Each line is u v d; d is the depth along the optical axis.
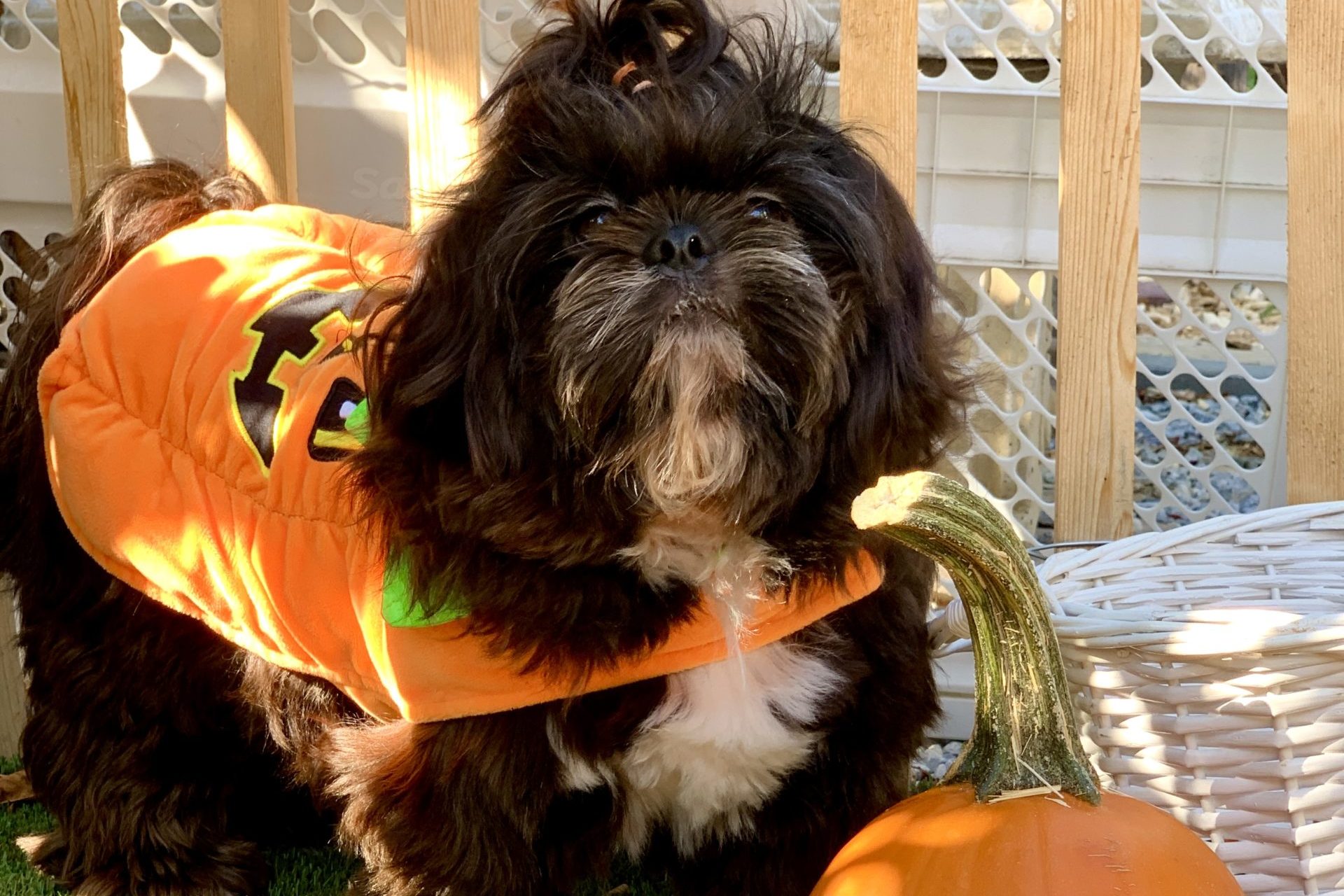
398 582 1.61
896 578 1.76
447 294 1.54
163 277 1.99
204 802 2.15
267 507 1.77
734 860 1.88
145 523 1.83
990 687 1.50
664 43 1.58
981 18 2.88
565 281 1.49
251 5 2.41
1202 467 2.95
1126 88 2.21
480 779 1.64
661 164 1.49
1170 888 1.36
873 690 1.75
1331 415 2.28
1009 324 2.82
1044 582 1.93
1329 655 1.66
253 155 2.46
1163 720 1.76
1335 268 2.24
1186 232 2.77
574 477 1.54
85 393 1.91
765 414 1.55
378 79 2.88
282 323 1.92
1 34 2.95
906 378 1.63
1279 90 2.69
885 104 2.25
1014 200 2.77
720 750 1.67
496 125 1.58
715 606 1.62
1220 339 2.79
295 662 1.77
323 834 2.34
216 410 1.83
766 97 1.56
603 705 1.63
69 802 2.15
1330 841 1.75
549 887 1.76
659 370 1.48
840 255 1.57
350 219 2.30
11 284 2.91
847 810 1.79
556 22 1.69
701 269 1.47
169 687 2.04
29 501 2.09
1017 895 1.36
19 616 2.52
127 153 2.52
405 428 1.57
